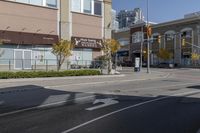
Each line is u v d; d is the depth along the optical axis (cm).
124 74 4072
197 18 8862
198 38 8838
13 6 3691
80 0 4369
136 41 10875
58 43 3769
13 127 1005
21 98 1723
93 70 3588
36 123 1069
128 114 1263
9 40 3638
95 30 4528
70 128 997
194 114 1273
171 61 9625
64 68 4103
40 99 1681
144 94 1950
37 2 3909
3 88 2195
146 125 1060
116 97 1783
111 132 955
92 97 1772
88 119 1146
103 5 4650
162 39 9912
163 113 1293
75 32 4294
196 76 4344
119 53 11675
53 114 1244
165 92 2092
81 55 4369
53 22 4066
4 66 3631
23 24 3772
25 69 3791
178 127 1033
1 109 1356
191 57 8912
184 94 1988
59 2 4131
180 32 8762
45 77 3041
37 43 3894
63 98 1723
